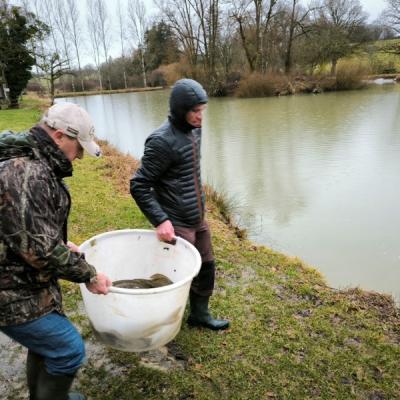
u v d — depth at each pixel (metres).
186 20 33.03
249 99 25.62
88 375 2.28
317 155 9.08
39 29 24.12
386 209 5.77
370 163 8.20
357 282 3.87
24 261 1.45
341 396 2.19
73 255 1.52
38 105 23.75
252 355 2.46
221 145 10.75
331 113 16.19
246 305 2.97
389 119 13.73
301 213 5.75
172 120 2.17
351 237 4.90
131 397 2.14
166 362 2.39
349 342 2.58
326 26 30.88
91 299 1.86
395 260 4.30
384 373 2.34
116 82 47.94
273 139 11.23
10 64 21.59
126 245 2.37
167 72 41.84
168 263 2.38
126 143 12.41
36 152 1.42
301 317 2.84
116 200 5.35
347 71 27.16
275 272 3.49
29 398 2.09
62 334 1.59
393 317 2.87
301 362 2.41
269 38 31.78
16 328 1.50
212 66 31.39
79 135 1.49
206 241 2.47
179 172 2.23
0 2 22.78
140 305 1.80
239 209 5.93
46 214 1.40
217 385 2.24
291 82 27.59
